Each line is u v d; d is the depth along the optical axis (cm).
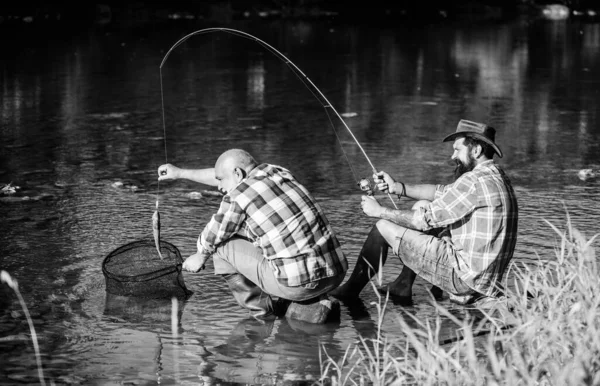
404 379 414
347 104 1537
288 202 544
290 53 2344
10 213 796
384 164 1052
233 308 574
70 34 2647
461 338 511
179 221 781
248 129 1277
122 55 2177
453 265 563
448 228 582
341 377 467
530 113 1479
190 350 505
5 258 662
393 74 1973
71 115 1355
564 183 957
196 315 560
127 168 1005
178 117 1366
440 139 1229
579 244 503
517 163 1070
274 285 546
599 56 2436
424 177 988
